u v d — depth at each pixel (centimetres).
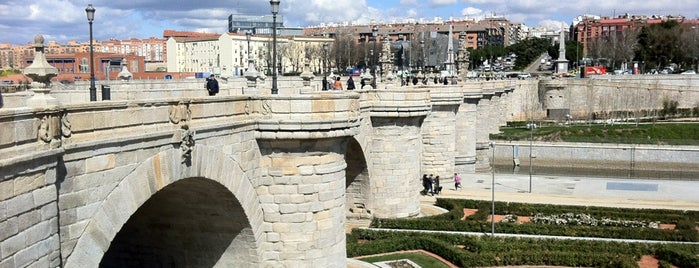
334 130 3166
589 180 8769
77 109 1914
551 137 11731
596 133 11988
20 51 10844
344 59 18288
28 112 1670
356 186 5250
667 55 18625
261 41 17125
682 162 10800
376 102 5088
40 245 1747
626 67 19538
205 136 2595
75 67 7988
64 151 1830
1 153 1579
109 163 2055
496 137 11500
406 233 5038
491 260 4488
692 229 5406
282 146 3141
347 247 4634
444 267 4444
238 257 3266
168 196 2970
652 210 6266
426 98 5247
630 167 10944
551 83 14200
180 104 2430
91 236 1994
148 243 3416
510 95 14075
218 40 17275
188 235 3297
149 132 2238
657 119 13475
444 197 6644
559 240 4978
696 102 13612
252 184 3084
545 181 8506
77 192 1931
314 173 3225
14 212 1638
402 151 5284
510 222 5569
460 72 10006
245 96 2962
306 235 3247
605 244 4891
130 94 3988
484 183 8069
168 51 18800
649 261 4681
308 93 3184
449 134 7031
